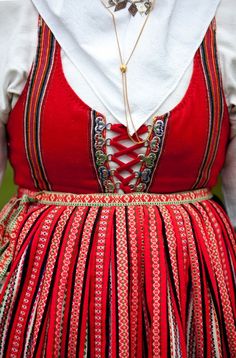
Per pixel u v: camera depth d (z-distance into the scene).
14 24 1.31
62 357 1.24
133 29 1.28
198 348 1.28
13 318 1.28
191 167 1.32
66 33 1.28
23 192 1.40
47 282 1.25
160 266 1.24
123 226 1.25
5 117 1.35
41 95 1.28
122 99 1.26
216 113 1.32
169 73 1.27
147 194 1.30
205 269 1.28
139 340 1.24
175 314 1.23
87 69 1.27
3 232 1.39
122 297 1.22
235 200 1.49
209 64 1.30
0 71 1.31
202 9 1.31
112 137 1.27
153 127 1.26
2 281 1.32
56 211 1.30
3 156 1.42
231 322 1.30
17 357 1.27
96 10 1.28
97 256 1.23
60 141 1.27
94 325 1.22
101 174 1.28
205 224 1.33
